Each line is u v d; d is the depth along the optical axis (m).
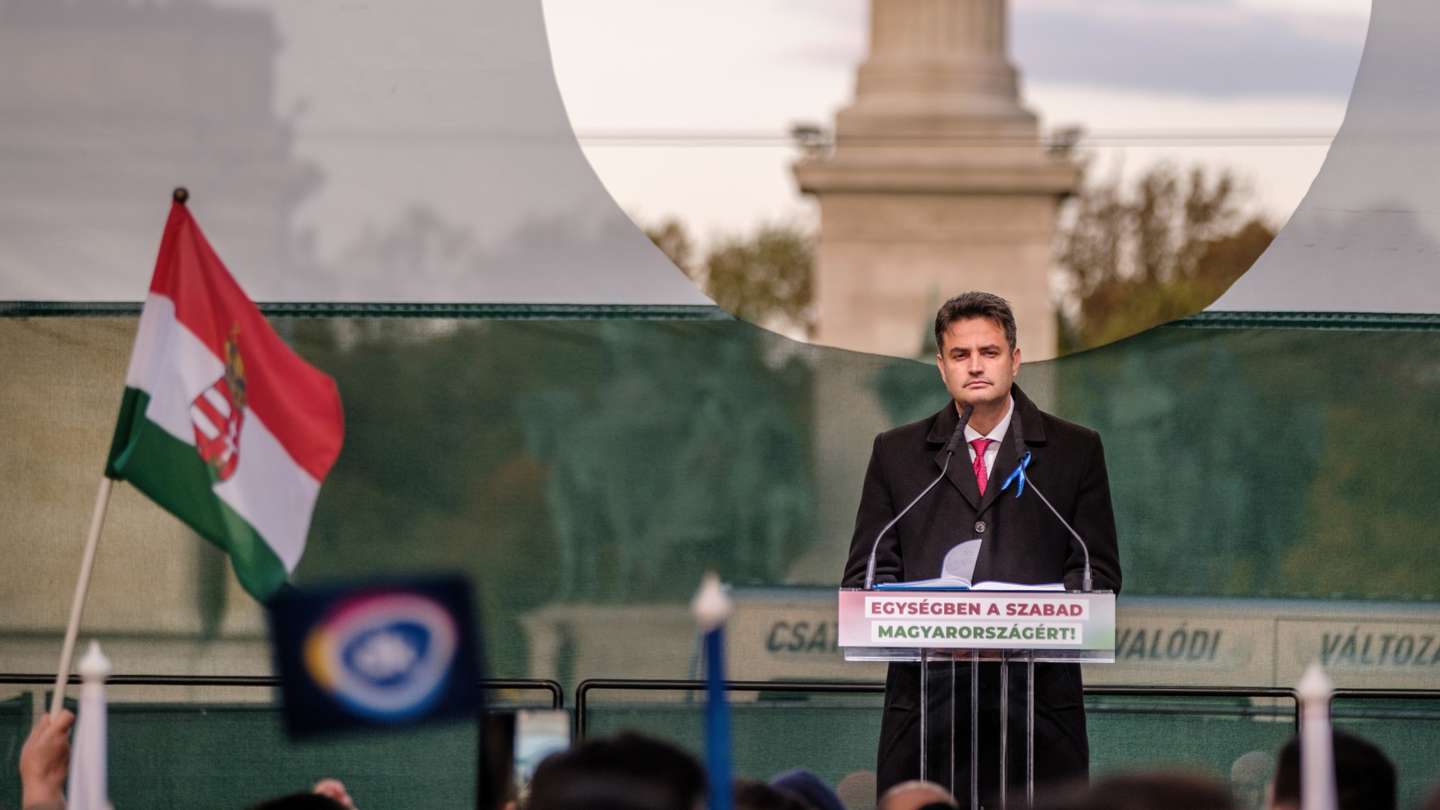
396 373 17.11
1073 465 12.88
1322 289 16.88
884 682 16.70
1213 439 16.83
